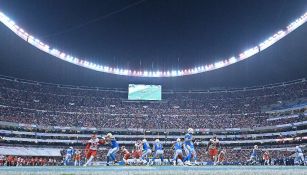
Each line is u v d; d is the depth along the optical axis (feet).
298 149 165.58
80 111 301.63
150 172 45.65
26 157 228.84
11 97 284.41
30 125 264.93
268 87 325.21
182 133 292.81
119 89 337.93
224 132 290.97
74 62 278.26
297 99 290.97
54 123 278.46
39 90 309.01
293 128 263.90
